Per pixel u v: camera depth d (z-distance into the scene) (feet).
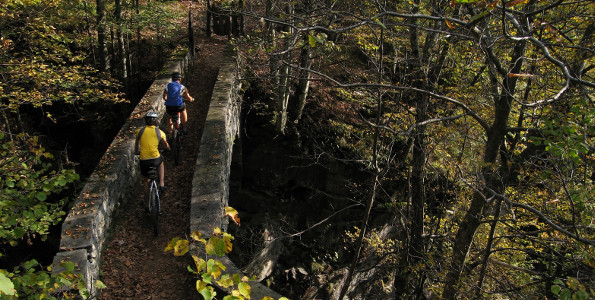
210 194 21.95
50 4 33.35
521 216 32.73
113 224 21.75
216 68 52.65
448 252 35.76
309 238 50.55
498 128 21.12
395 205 35.94
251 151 49.34
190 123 35.96
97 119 49.03
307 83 46.24
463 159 35.58
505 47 21.81
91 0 47.09
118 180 23.07
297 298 46.37
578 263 22.04
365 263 48.62
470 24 12.48
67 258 16.62
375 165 23.91
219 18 67.15
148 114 21.93
